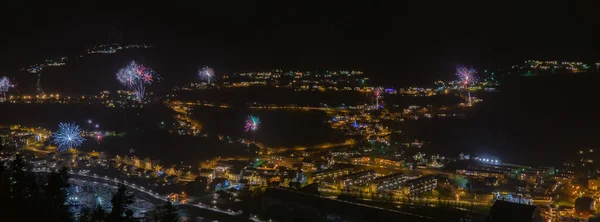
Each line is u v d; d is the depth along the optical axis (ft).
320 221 413.18
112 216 235.40
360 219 403.54
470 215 414.62
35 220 221.25
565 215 440.04
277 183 551.59
